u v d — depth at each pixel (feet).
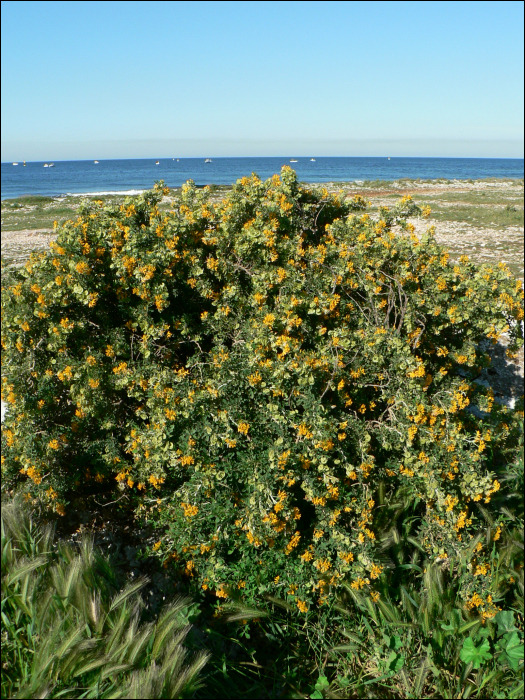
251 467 10.94
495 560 11.64
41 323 13.26
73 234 13.12
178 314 14.38
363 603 10.55
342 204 17.12
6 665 7.54
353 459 12.26
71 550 9.25
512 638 9.63
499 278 14.65
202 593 11.23
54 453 12.32
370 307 14.37
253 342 12.34
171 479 12.71
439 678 9.38
